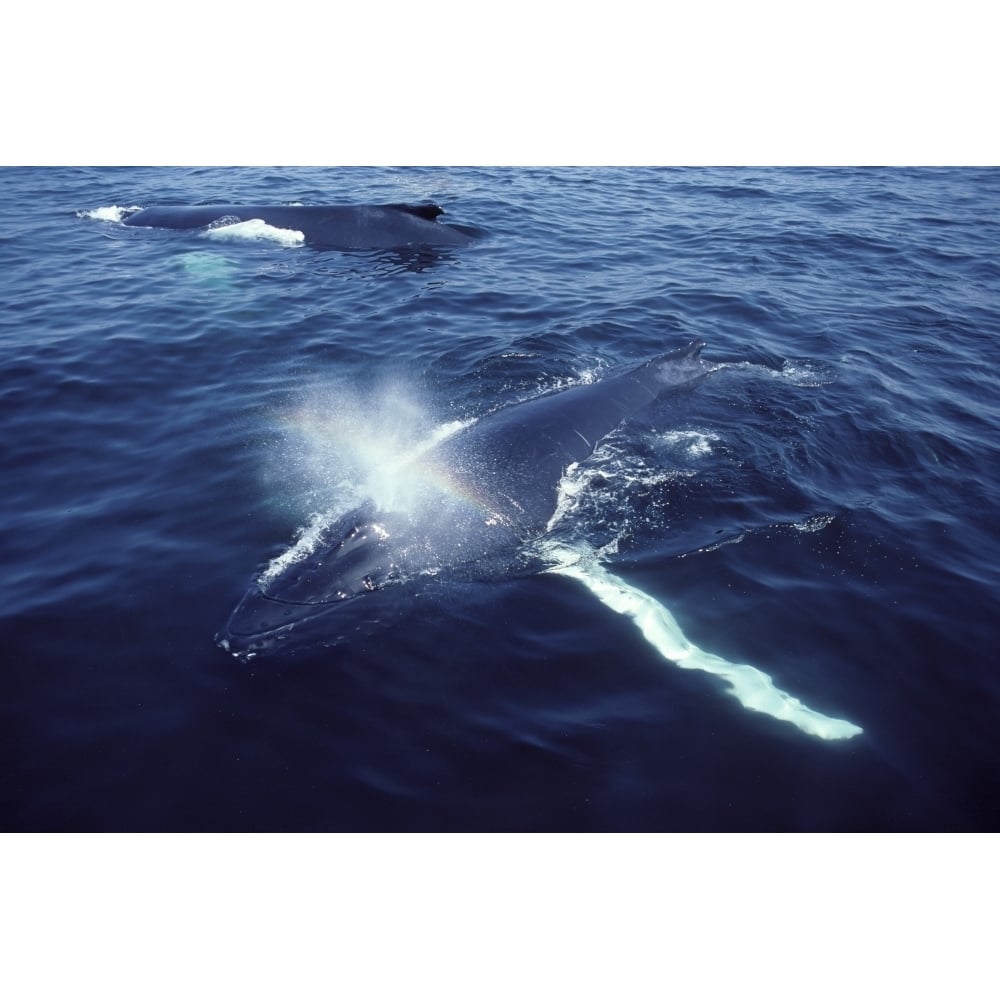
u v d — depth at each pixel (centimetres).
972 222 3578
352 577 1349
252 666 1227
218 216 3161
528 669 1251
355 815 1052
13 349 2150
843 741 1154
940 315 2578
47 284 2623
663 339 2297
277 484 1603
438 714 1177
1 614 1294
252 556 1413
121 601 1321
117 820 1036
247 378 2031
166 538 1458
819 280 2858
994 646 1312
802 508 1606
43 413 1856
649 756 1130
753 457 1748
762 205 3803
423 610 1340
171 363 2097
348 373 2059
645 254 3077
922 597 1404
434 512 1469
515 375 2052
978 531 1578
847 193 4041
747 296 2653
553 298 2578
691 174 4397
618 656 1273
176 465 1670
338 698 1191
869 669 1271
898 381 2134
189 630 1275
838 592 1409
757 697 1207
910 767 1127
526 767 1112
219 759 1105
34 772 1079
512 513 1511
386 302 2505
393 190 3866
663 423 1817
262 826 1037
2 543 1450
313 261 2838
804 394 2025
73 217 3341
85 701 1167
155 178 4038
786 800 1082
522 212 3566
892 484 1709
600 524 1532
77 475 1642
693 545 1498
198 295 2530
